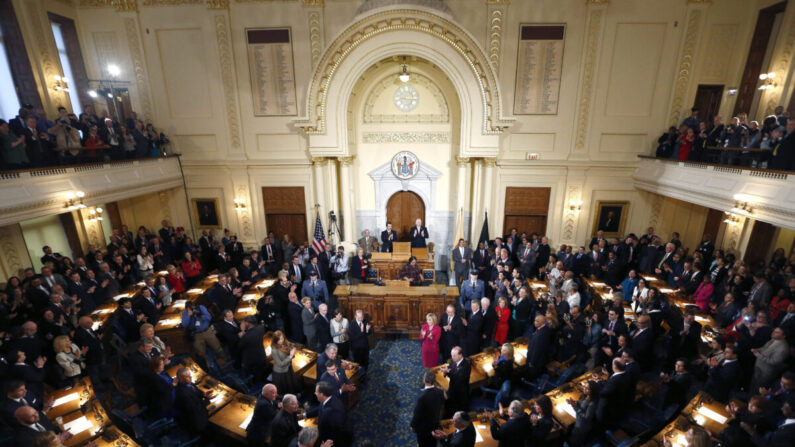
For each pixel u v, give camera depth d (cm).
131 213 1288
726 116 1111
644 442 497
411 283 1038
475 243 1278
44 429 465
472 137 1136
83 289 834
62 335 654
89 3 1117
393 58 1189
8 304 752
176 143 1232
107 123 974
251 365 680
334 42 1062
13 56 981
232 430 525
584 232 1253
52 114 1066
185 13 1118
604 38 1088
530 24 1090
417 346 878
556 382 681
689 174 966
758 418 447
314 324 776
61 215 1080
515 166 1210
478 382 639
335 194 1271
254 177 1263
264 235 1319
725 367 576
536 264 1096
